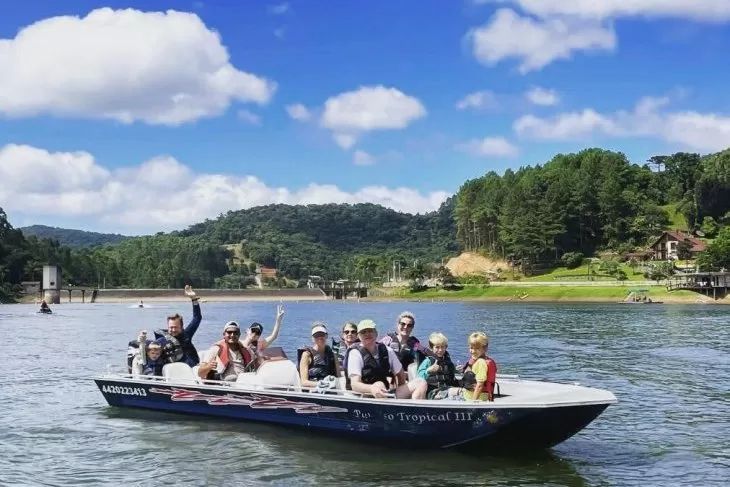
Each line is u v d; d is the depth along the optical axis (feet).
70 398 55.31
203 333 142.00
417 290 550.36
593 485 31.65
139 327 171.83
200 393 44.27
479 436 35.42
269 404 41.24
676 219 541.75
